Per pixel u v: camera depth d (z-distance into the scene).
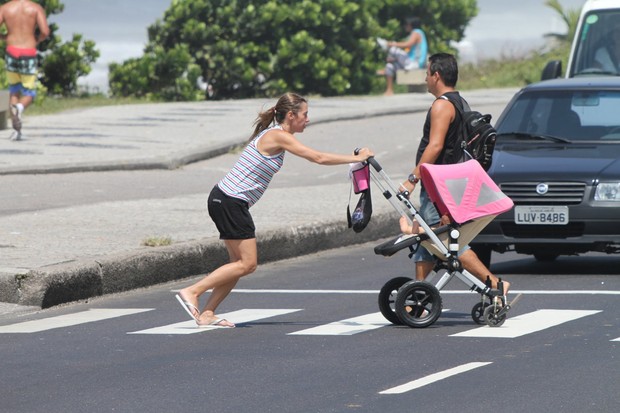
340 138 51.59
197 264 27.08
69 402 15.97
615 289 24.28
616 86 29.14
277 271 27.61
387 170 43.91
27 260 24.73
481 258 26.97
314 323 21.30
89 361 18.44
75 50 70.19
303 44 72.19
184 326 21.25
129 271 25.33
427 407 15.28
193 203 34.31
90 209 32.81
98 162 40.91
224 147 46.81
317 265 28.44
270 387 16.50
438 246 20.45
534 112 28.89
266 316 22.12
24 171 39.44
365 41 75.19
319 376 17.06
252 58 73.75
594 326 20.36
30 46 46.50
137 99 69.81
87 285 24.38
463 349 18.69
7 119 51.41
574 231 25.92
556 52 84.25
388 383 16.56
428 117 21.00
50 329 21.19
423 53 75.69
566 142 27.78
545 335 19.64
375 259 29.28
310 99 68.69
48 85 70.25
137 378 17.22
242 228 20.89
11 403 15.98
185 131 51.06
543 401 15.47
